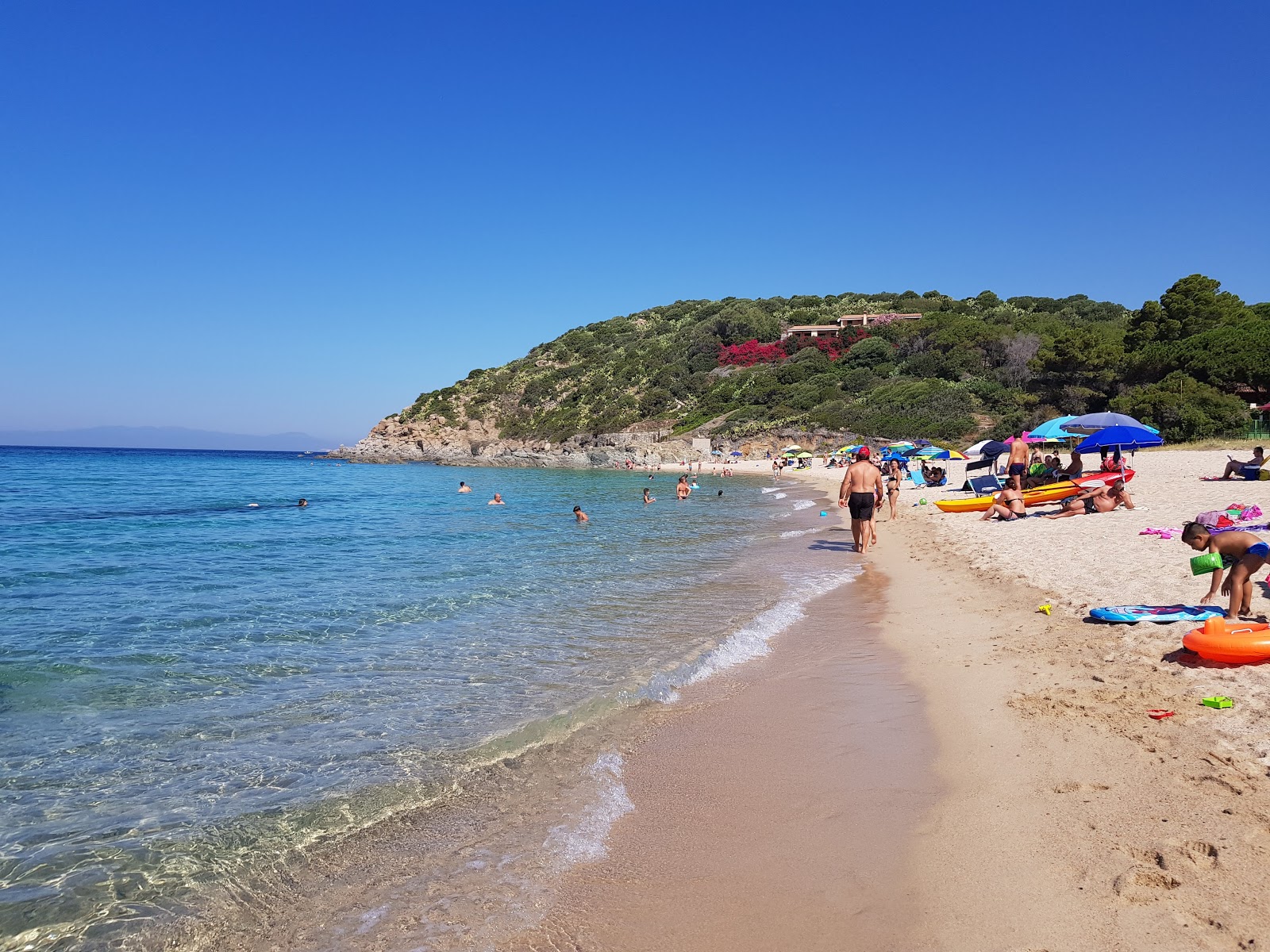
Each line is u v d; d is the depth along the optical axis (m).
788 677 7.03
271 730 5.76
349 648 8.10
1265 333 41.19
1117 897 3.29
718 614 9.68
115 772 5.02
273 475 60.00
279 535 19.44
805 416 70.31
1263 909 3.10
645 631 8.80
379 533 19.70
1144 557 10.93
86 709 6.20
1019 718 5.49
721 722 5.90
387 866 3.89
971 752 5.04
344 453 111.69
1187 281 51.59
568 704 6.31
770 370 85.75
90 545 17.22
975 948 3.06
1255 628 6.21
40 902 3.59
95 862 3.94
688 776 4.92
